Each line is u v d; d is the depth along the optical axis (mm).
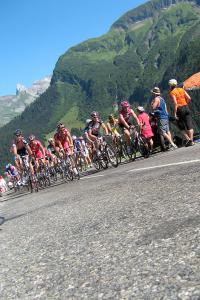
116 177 9938
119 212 4859
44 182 18281
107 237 3791
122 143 15977
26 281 3201
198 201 4008
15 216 8453
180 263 2506
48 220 6246
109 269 2830
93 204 6328
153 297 2166
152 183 6441
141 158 16516
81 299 2441
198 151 10172
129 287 2393
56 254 3789
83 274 2904
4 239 5715
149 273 2512
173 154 12586
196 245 2723
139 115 16078
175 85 15828
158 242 3074
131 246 3209
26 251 4410
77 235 4344
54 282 2939
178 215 3719
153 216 4023
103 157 16875
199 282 2158
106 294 2400
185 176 5988
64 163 16312
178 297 2076
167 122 16391
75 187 11156
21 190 25141
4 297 2961
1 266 4055
